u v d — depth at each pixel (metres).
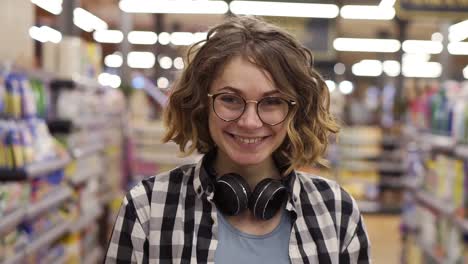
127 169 6.05
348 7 7.54
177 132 1.35
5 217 2.46
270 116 1.21
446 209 3.76
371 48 13.48
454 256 3.66
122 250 1.29
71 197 3.95
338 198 1.37
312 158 1.33
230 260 1.23
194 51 1.27
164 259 1.25
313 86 1.25
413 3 4.02
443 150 4.41
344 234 1.35
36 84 3.40
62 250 3.66
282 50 1.19
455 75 16.16
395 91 10.61
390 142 9.66
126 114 6.09
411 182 5.25
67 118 3.86
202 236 1.25
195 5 7.31
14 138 2.68
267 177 1.35
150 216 1.28
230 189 1.24
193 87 1.26
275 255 1.25
